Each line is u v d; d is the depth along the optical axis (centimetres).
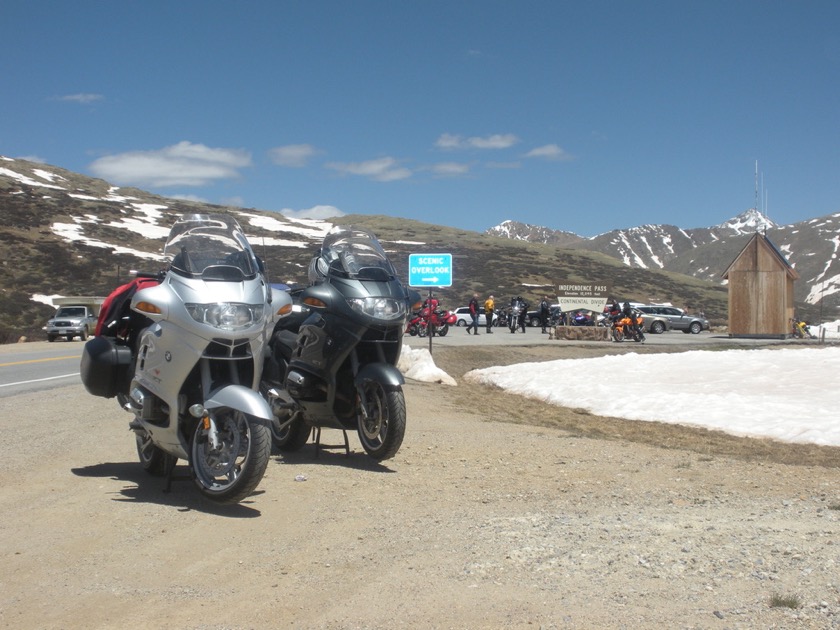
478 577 483
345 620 421
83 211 9925
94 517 618
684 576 480
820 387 1853
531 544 551
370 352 833
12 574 494
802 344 3791
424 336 3862
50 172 13712
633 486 780
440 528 599
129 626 416
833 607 425
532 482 788
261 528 596
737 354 2741
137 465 814
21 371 1878
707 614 418
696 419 1447
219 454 636
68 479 745
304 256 8712
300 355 835
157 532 582
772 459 1073
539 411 1555
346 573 497
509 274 9206
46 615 431
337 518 627
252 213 13750
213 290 631
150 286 691
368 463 857
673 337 4356
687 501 710
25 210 9162
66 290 6034
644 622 409
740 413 1478
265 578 490
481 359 2780
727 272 4334
